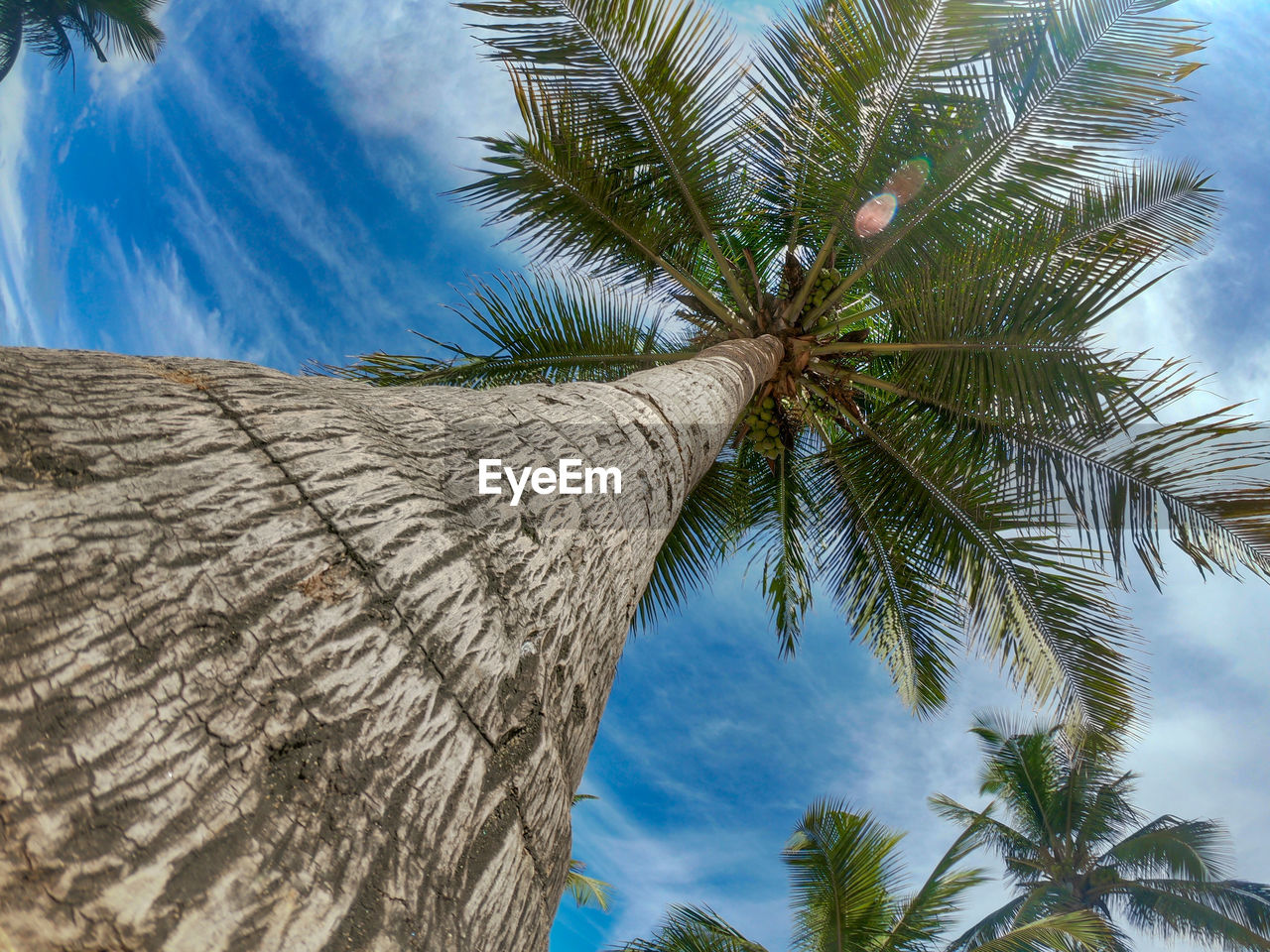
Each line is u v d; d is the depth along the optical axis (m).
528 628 1.08
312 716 0.69
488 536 1.13
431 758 0.78
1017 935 8.33
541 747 0.98
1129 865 13.29
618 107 4.91
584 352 6.11
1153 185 4.99
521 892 0.85
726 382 3.33
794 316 5.82
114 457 0.72
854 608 6.77
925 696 6.48
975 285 4.73
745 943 7.04
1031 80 4.55
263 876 0.57
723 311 5.87
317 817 0.64
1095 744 5.38
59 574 0.61
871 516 6.43
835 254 6.23
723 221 5.74
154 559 0.68
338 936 0.59
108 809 0.53
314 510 0.85
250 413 0.93
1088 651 5.21
